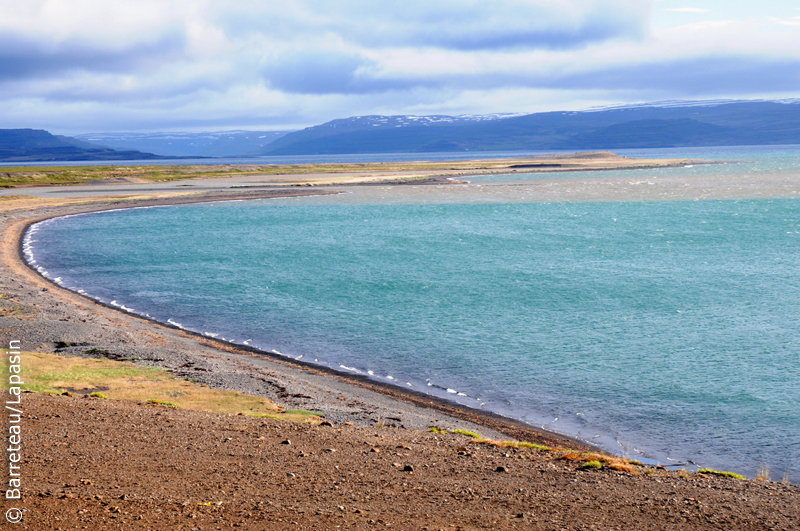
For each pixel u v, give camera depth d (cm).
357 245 9300
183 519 1154
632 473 1631
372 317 5047
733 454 2489
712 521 1275
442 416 2798
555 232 10506
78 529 1071
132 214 13612
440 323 4831
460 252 8581
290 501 1296
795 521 1291
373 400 3008
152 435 1811
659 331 4519
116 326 4294
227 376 3145
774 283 6194
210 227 11538
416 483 1466
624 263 7556
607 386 3372
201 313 5194
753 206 13688
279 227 11519
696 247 8644
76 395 2519
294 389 3025
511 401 3155
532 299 5653
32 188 19212
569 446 2480
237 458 1616
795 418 2880
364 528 1159
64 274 7044
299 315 5122
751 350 4016
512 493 1416
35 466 1441
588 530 1200
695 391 3275
